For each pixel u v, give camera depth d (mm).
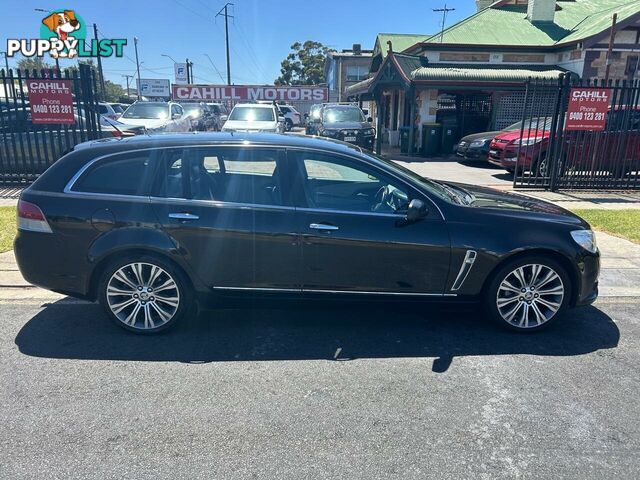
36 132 9789
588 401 3287
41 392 3330
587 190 10695
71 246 3961
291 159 4051
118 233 3922
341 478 2580
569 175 10672
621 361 3826
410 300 4137
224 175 4055
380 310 4227
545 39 19719
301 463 2688
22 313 4621
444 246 3996
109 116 17766
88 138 10070
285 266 4012
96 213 3926
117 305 4105
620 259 6266
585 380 3549
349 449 2803
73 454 2736
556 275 4148
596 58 17609
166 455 2738
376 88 19328
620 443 2873
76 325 4371
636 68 17766
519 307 4215
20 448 2779
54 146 9953
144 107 17250
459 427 3004
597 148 10453
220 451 2775
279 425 3010
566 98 10172
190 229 3930
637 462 2715
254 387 3422
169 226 3930
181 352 3908
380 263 4016
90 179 4012
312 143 4176
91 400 3248
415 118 19000
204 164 4043
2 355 3830
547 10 20625
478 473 2623
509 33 20094
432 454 2768
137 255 3996
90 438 2871
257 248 3969
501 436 2926
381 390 3396
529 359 3846
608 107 10039
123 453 2750
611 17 18188
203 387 3416
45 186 4016
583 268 4148
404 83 17531
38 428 2955
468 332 4309
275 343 4078
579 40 17688
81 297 4129
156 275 4051
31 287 5230
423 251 4000
